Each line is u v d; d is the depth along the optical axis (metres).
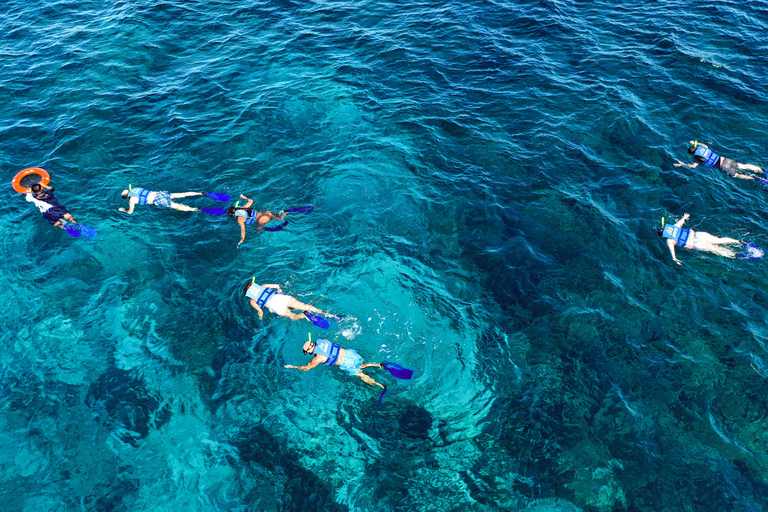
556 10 22.77
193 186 15.64
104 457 10.39
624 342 11.86
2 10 22.91
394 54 20.72
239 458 10.41
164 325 12.48
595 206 14.90
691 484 9.63
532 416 10.80
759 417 10.43
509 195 15.38
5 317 12.65
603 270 13.34
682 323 12.13
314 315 12.14
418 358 11.87
